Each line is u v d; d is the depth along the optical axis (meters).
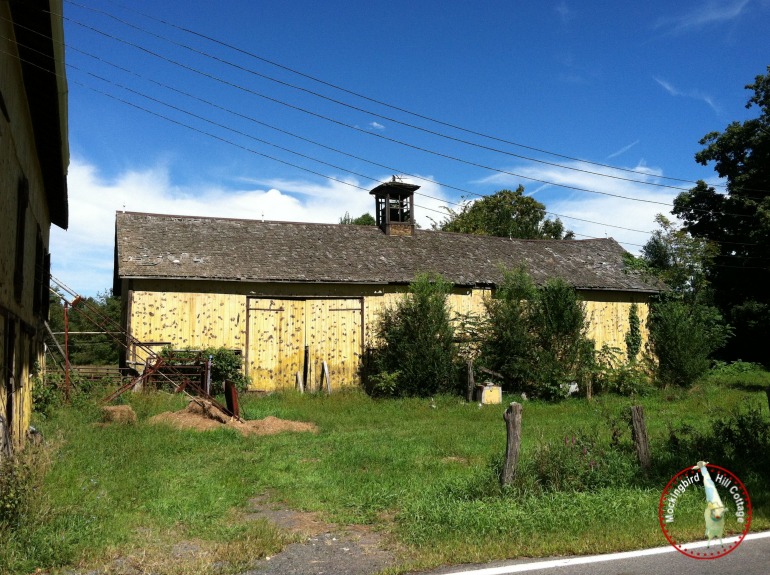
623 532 6.07
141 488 7.77
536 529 6.21
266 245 21.09
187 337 18.17
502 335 20.47
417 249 23.61
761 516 6.59
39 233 13.15
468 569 5.19
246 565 5.43
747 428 9.65
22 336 9.92
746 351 33.28
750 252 30.52
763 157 29.19
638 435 8.33
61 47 8.02
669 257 26.30
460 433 12.59
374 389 19.95
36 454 7.62
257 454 10.30
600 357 22.44
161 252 18.86
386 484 8.18
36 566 5.27
